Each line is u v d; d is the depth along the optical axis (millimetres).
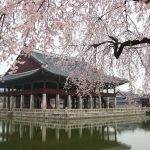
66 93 55656
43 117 52125
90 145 26203
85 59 14445
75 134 33375
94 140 28906
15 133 34312
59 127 40906
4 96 68500
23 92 60469
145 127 41531
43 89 54812
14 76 61906
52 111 51156
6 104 69188
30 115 55188
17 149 23812
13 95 64625
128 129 38844
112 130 37625
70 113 49406
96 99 68438
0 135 32375
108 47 13859
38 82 58094
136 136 31828
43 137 30922
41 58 59062
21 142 27547
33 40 9047
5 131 36344
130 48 13359
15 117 58812
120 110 63031
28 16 8195
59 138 30172
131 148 24641
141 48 14094
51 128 39625
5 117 61344
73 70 16219
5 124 45469
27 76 54781
